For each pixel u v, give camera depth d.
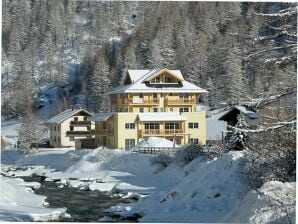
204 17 120.06
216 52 99.12
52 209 27.78
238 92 73.38
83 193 37.03
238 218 19.48
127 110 68.50
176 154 42.12
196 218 24.23
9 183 37.03
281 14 12.54
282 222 16.12
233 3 117.19
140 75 72.31
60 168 56.50
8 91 115.19
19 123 96.75
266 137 24.00
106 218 26.39
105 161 51.94
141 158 47.72
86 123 76.31
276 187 19.06
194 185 28.95
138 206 29.17
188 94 70.19
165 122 64.75
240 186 26.25
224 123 75.69
